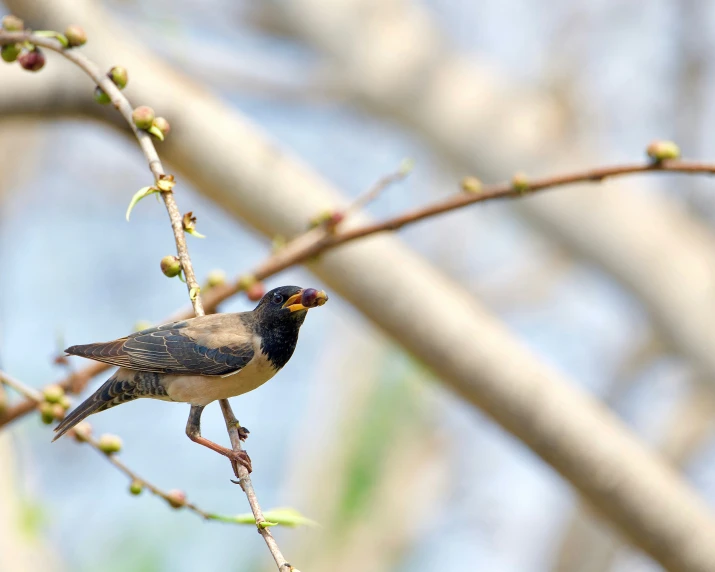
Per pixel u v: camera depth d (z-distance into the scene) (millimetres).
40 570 11086
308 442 19516
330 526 19016
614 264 14438
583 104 16578
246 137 9812
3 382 7555
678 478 9492
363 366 19875
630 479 9234
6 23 7047
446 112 15828
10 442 11383
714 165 7293
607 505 9328
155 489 6840
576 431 9305
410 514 19609
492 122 15727
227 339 8070
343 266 9562
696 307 14102
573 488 9516
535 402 9320
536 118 15820
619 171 7441
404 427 19656
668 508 9234
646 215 14578
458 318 9562
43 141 18562
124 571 16125
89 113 9430
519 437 9492
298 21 16719
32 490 12016
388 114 16422
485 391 9461
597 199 14547
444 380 9695
